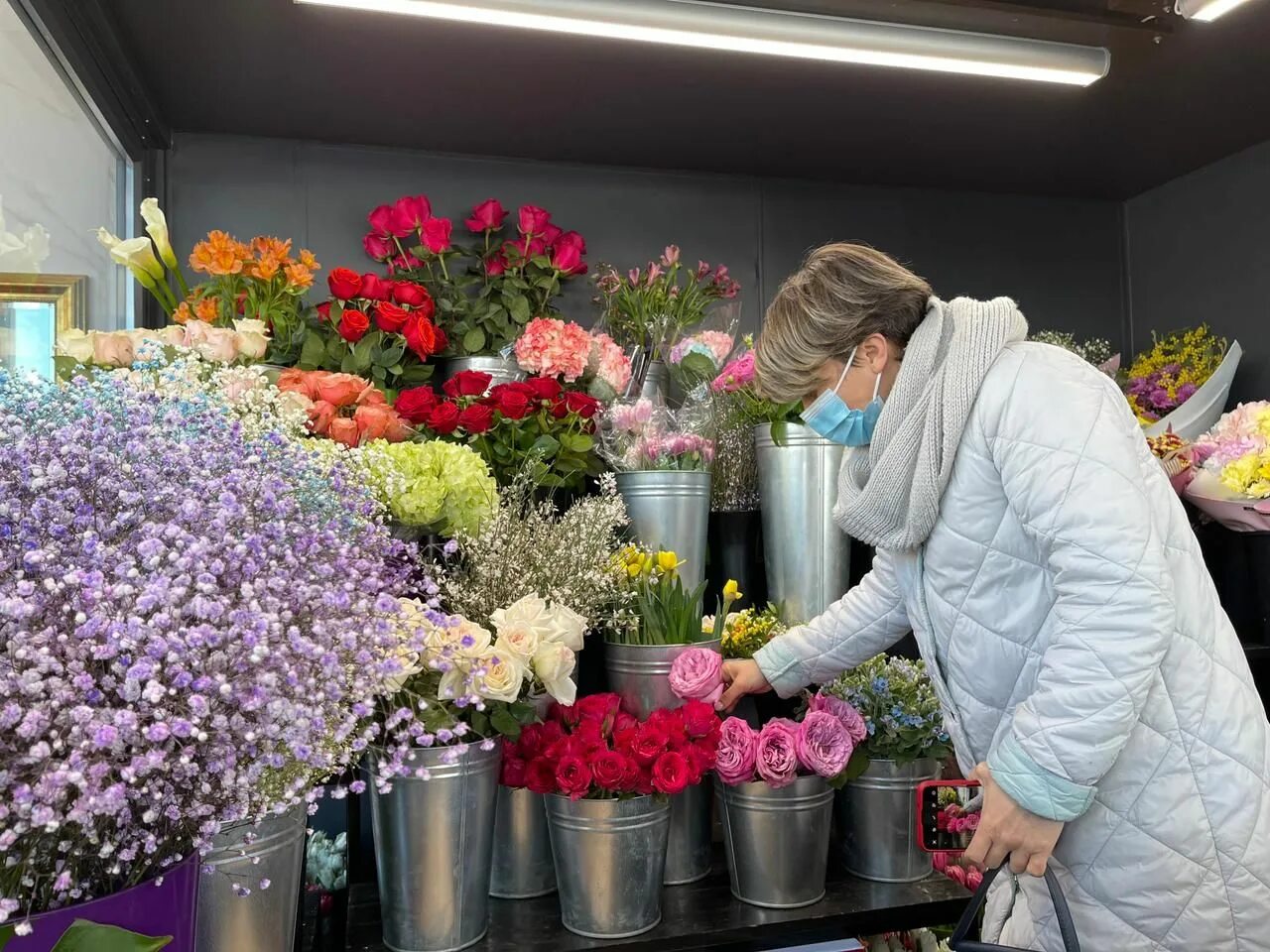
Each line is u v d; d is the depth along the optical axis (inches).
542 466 62.9
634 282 87.6
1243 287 96.4
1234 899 44.1
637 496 65.2
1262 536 79.7
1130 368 106.0
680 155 92.0
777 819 54.8
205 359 55.7
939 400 47.0
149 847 25.8
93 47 65.7
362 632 29.7
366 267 87.8
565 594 54.0
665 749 51.3
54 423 27.5
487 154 90.9
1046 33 70.8
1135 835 44.6
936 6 66.4
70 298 67.3
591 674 67.9
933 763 60.3
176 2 63.8
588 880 50.7
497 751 50.2
